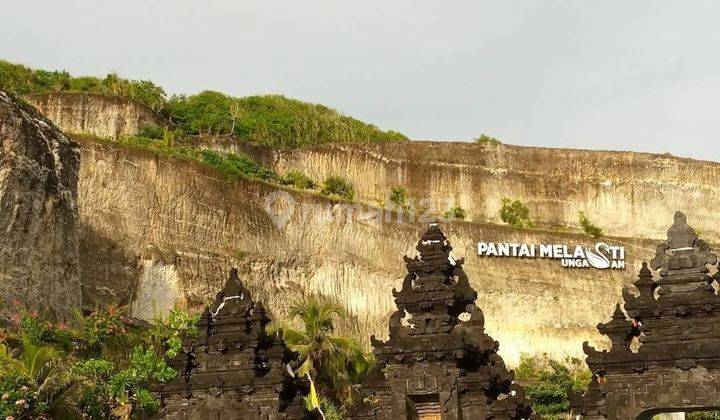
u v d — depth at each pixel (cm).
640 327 2056
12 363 2761
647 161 8188
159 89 7575
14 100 3822
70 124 6322
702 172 8200
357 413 2059
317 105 8838
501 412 1984
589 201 8025
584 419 2070
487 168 7969
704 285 2023
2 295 3356
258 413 2020
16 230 3541
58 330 3338
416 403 2048
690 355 1966
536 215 7888
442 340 2027
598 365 2045
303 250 6166
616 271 6975
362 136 8462
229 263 5712
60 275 3794
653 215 8025
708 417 4344
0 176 3522
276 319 5669
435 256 2136
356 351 4241
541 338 6544
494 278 6700
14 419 2591
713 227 8056
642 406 1991
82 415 2861
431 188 7750
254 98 8575
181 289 5322
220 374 2080
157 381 3055
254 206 6041
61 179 3978
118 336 3628
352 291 6244
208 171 5875
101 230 5194
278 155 7394
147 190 5519
